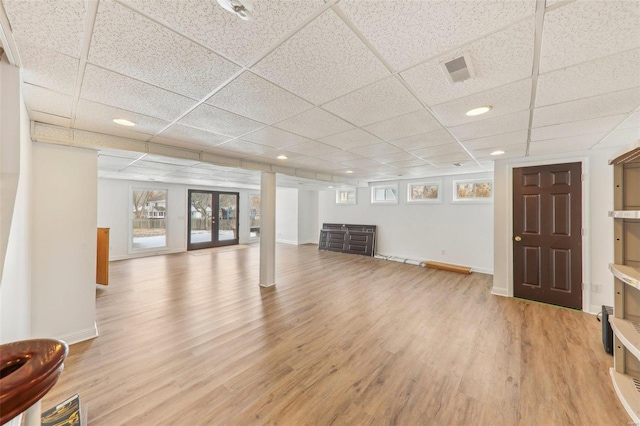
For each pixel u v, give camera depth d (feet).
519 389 6.45
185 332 9.34
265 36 3.80
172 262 20.98
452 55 4.28
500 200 13.37
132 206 22.68
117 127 8.00
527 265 12.73
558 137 9.05
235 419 5.55
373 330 9.59
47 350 2.22
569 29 3.62
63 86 5.29
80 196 8.80
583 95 5.71
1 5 3.10
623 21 3.42
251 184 25.98
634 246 5.61
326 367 7.36
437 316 10.84
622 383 5.33
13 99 4.51
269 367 7.34
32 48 4.01
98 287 14.46
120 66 4.57
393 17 3.42
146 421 5.47
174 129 8.21
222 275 17.11
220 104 6.23
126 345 8.45
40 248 8.09
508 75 4.90
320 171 17.80
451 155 12.25
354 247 24.86
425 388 6.51
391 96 5.82
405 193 22.11
